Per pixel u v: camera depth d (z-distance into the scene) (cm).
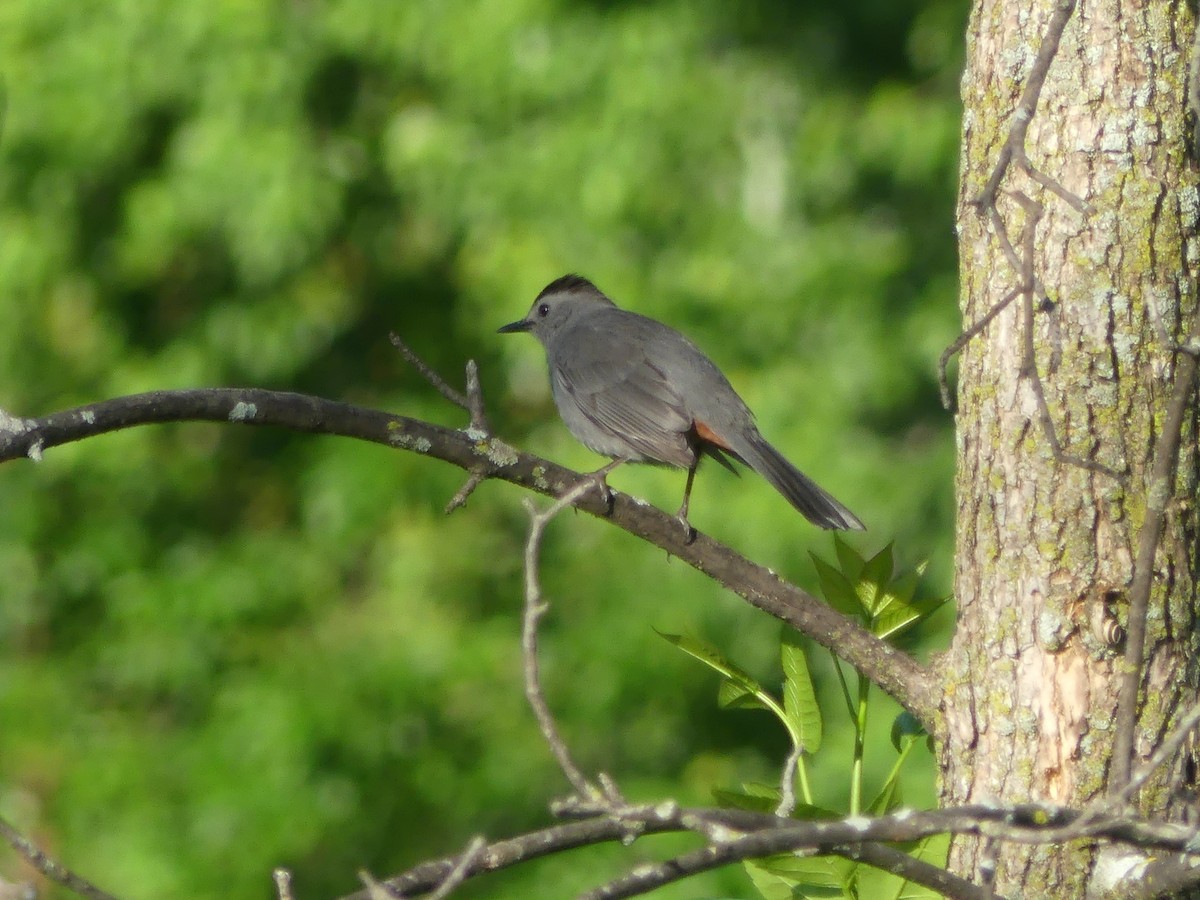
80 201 1523
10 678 1491
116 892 1344
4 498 1545
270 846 1359
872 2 1702
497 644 1477
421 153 1471
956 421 489
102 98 1441
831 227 1558
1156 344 457
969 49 492
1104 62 465
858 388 1480
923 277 1603
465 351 1658
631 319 873
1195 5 471
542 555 1520
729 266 1486
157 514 1584
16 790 1445
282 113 1460
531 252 1445
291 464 1625
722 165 1514
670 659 1451
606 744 1506
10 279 1491
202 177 1432
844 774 1277
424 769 1426
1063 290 461
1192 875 398
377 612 1517
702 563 525
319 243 1483
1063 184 465
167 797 1416
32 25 1461
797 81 1638
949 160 1555
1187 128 464
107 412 472
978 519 472
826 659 1414
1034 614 456
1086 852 441
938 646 1359
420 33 1477
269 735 1390
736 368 1477
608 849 1339
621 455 837
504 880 1359
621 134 1459
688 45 1500
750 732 1526
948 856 467
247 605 1498
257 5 1449
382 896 329
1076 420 457
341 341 1664
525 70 1473
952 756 473
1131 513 453
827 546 1396
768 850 344
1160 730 446
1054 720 452
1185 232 462
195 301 1588
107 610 1545
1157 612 450
